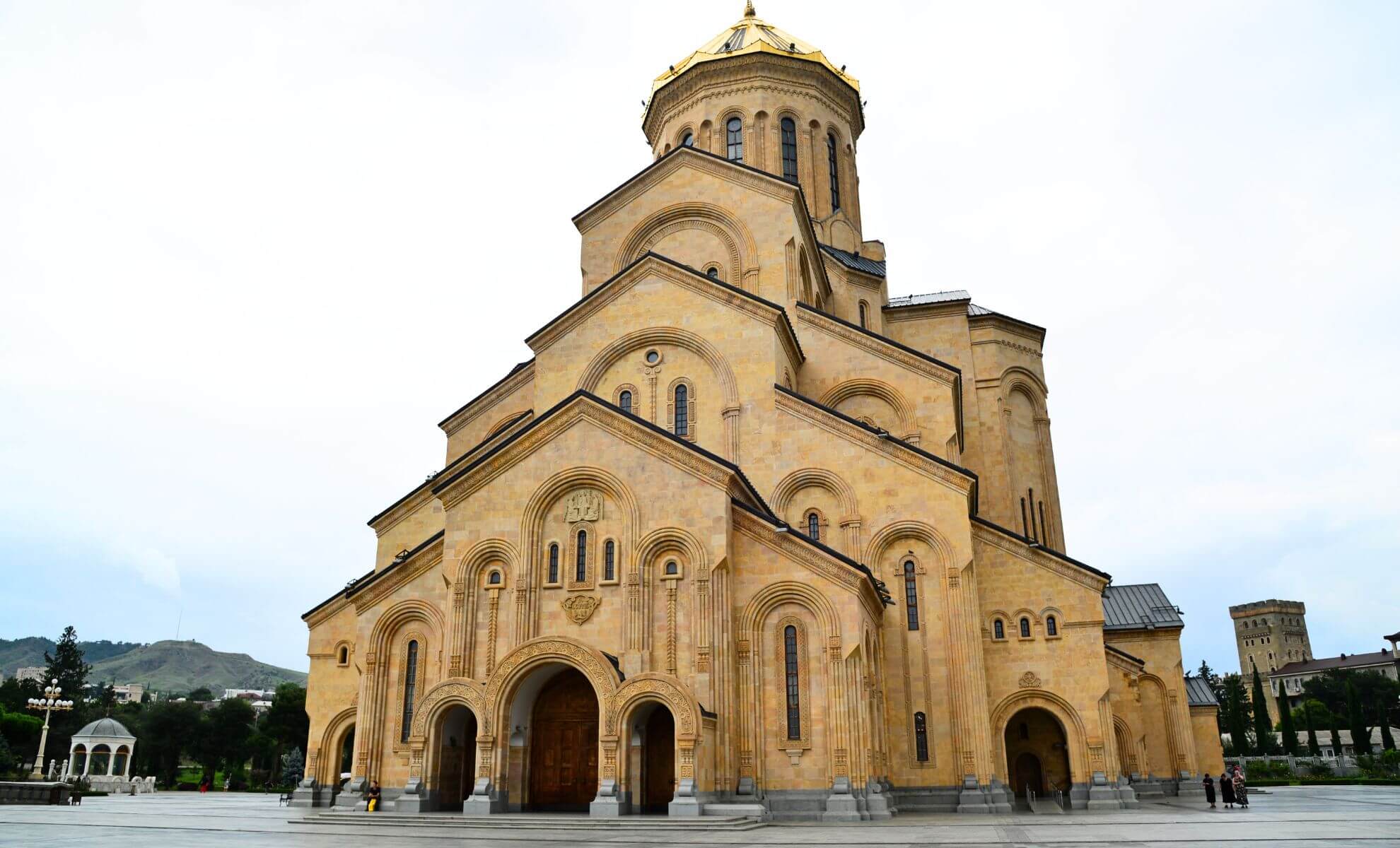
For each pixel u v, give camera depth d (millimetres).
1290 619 183500
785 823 26000
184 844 19062
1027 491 48469
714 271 40750
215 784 90188
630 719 27203
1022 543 35812
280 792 67312
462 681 28484
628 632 28562
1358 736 91000
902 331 49219
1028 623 35156
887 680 32719
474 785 27500
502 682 27938
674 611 28719
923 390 38000
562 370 36531
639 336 36188
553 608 29609
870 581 29859
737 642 29078
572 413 31109
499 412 41812
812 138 52312
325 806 35188
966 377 47781
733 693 28312
